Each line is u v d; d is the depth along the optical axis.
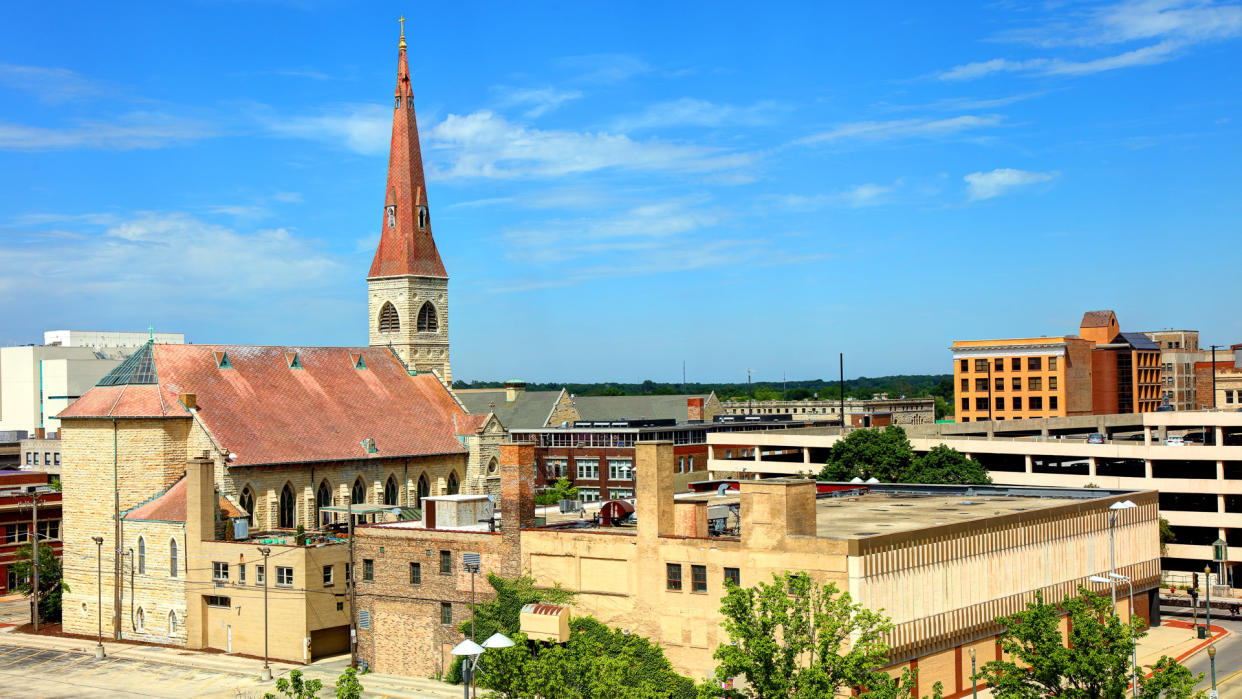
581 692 60.56
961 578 72.94
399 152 154.62
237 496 113.19
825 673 55.66
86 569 109.50
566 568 78.38
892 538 67.38
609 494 166.12
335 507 113.69
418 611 86.38
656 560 73.88
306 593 94.75
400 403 141.12
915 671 65.00
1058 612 81.06
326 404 131.25
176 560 102.94
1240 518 119.88
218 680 88.94
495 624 80.38
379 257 154.88
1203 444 136.50
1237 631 101.31
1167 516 123.94
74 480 110.62
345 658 96.31
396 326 153.62
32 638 107.44
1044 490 99.88
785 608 57.81
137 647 102.56
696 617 71.94
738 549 69.94
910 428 158.75
